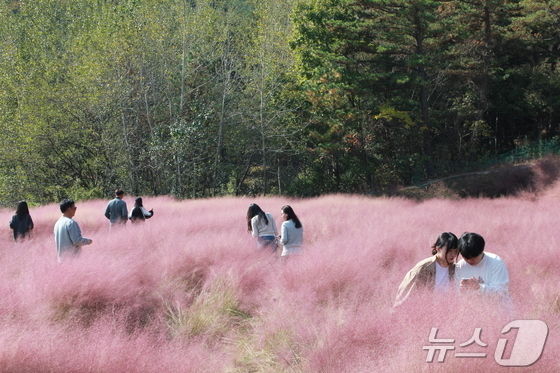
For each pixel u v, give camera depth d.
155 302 6.94
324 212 17.23
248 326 6.55
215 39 40.28
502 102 37.81
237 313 7.00
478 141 38.09
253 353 5.57
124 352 4.34
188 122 38.44
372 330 4.64
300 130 37.53
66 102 32.72
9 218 17.72
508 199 24.22
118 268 6.98
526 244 9.02
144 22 36.34
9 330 4.58
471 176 32.41
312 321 5.79
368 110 35.31
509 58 39.81
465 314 4.25
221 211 18.45
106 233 12.21
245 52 41.09
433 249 5.18
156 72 37.38
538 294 6.29
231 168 40.16
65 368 4.09
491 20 36.00
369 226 12.50
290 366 5.08
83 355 4.25
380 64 33.75
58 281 6.27
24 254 9.70
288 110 37.22
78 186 32.50
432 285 5.01
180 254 8.45
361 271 7.35
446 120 38.19
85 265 6.74
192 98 41.16
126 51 34.31
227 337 6.12
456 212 16.62
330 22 32.69
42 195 33.88
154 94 36.66
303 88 34.91
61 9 41.16
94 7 39.78
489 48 35.00
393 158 38.41
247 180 44.84
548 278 7.24
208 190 40.72
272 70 38.06
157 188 37.44
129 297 6.48
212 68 42.34
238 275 7.79
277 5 41.12
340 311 5.79
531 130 40.59
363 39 33.84
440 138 39.69
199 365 4.68
